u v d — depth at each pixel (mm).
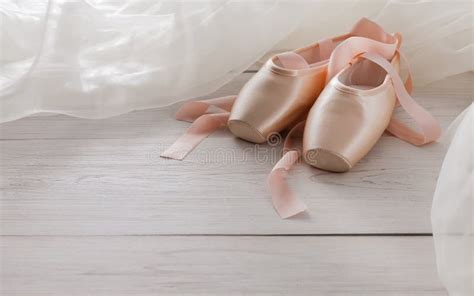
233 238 748
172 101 937
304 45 1029
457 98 960
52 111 891
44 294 693
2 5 916
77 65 894
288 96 856
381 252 735
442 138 883
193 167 836
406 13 986
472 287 638
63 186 807
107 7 954
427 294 695
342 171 827
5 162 839
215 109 937
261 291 696
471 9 964
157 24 940
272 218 771
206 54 937
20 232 753
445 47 983
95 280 706
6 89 877
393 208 784
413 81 990
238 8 934
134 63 929
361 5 1021
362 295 693
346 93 831
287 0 948
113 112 906
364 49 905
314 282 705
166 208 780
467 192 654
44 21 880
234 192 802
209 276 709
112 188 805
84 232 753
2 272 713
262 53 964
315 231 756
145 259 726
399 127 894
